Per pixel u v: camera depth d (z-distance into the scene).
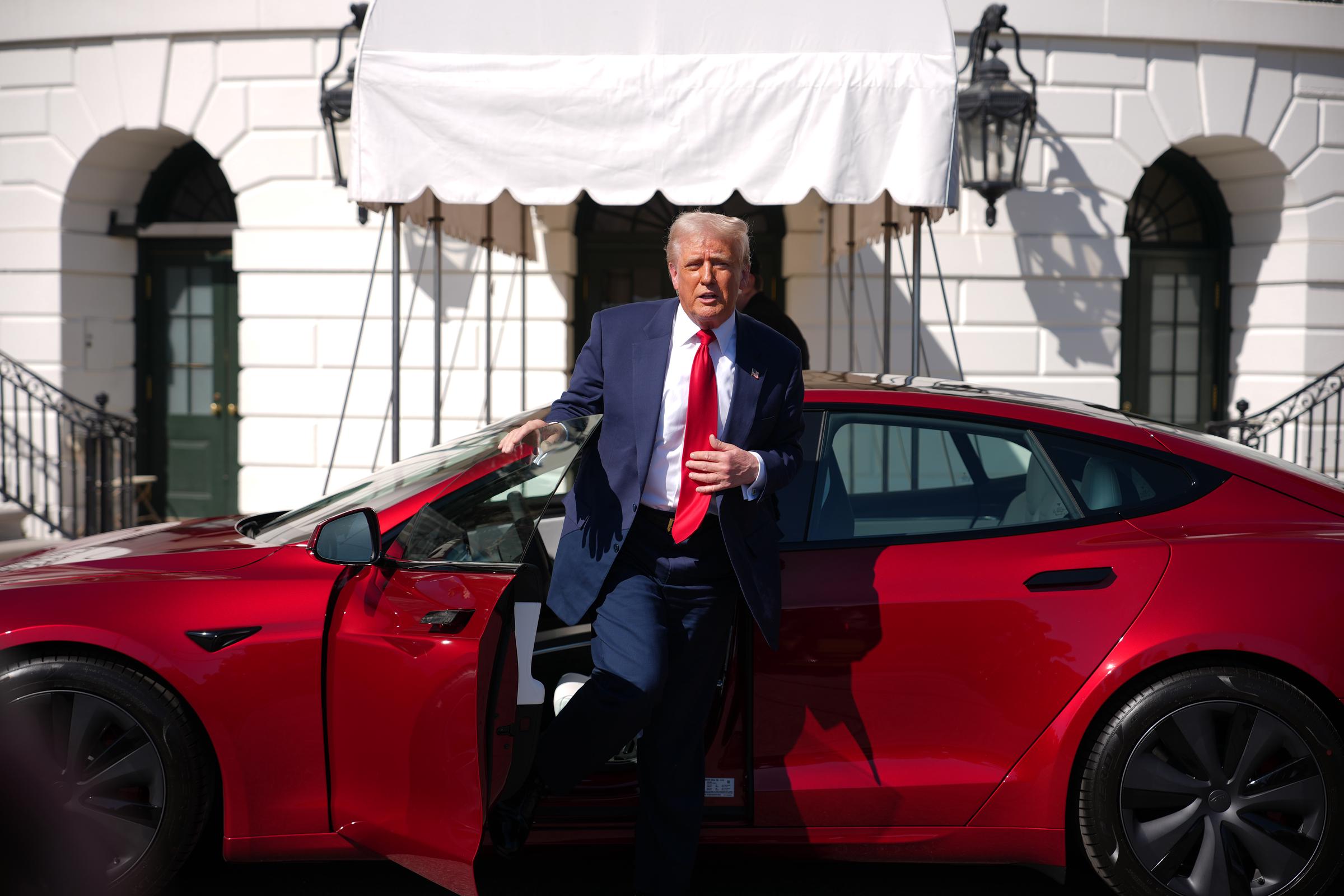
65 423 8.41
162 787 2.61
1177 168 8.80
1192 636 2.60
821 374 3.27
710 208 6.41
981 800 2.67
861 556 2.73
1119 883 2.67
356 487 3.20
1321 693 2.62
